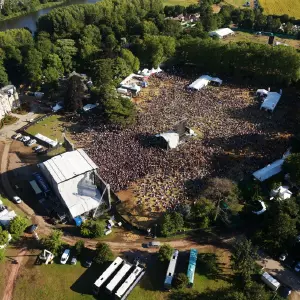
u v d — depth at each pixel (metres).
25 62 172.00
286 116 148.00
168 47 189.75
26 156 124.88
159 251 85.62
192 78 182.62
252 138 132.62
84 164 103.75
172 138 124.50
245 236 93.81
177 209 100.38
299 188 107.12
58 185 97.56
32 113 152.38
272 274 83.56
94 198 101.56
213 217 96.25
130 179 111.50
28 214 100.75
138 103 157.62
